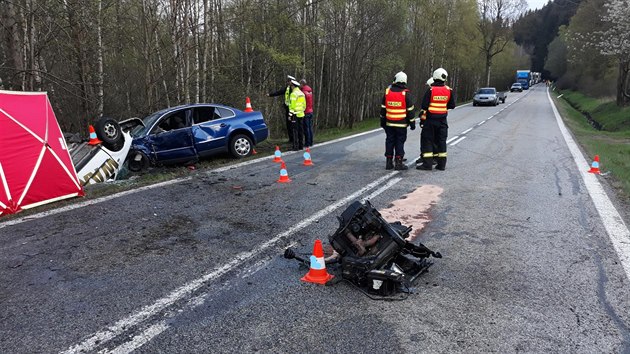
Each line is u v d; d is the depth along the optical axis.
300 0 18.94
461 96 63.62
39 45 12.55
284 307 3.37
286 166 8.95
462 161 9.49
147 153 8.66
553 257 4.26
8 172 5.73
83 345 2.89
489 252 4.40
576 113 33.91
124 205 6.08
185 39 14.08
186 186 7.20
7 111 5.87
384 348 2.84
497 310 3.30
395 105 8.23
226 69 17.44
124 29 13.68
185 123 9.20
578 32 35.78
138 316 3.24
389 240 3.70
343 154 10.51
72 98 14.52
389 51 28.81
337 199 6.40
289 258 4.10
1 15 10.65
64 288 3.67
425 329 3.06
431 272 3.96
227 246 4.60
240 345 2.88
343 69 27.08
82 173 7.48
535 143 12.49
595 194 6.62
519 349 2.82
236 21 16.36
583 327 3.07
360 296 3.55
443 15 41.91
